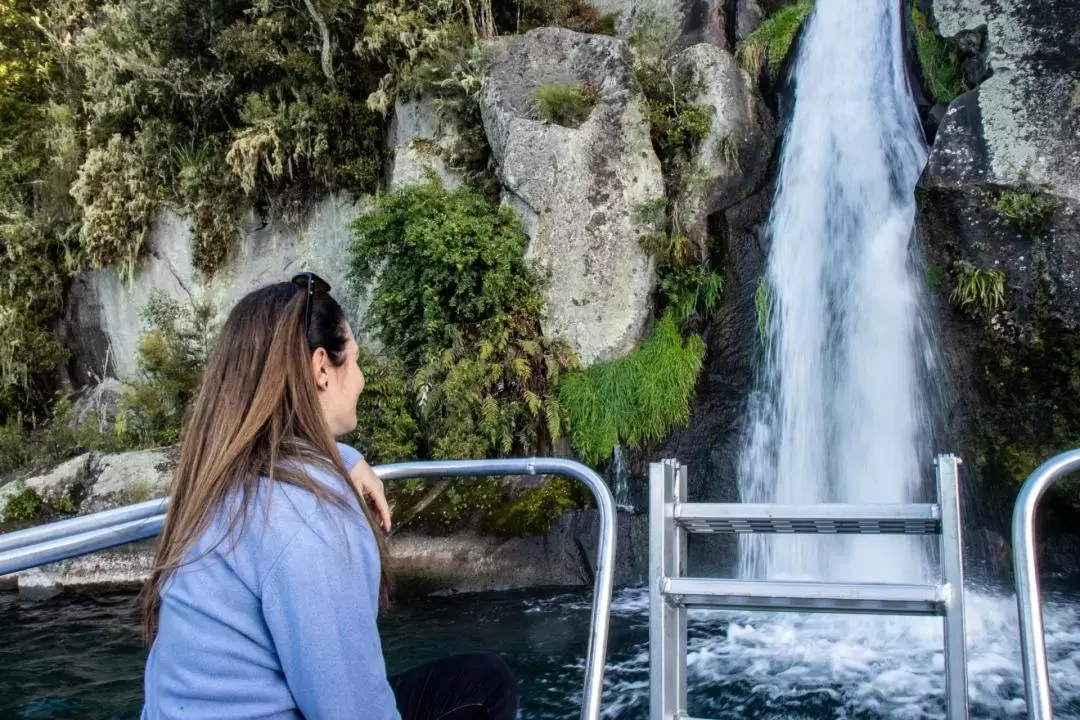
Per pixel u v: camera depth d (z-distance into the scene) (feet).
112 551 37.42
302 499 5.16
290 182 52.37
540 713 20.10
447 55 44.50
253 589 5.01
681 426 36.42
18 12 65.82
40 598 35.91
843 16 39.47
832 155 37.60
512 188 40.11
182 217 55.47
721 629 25.76
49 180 60.13
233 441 5.38
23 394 59.47
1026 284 30.35
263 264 53.16
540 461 7.92
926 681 21.49
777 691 21.08
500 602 30.68
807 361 35.37
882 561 30.30
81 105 61.93
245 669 4.98
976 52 33.78
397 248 41.29
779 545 31.83
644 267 38.96
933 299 32.35
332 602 4.95
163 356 51.11
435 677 7.00
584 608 29.40
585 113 40.68
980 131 31.65
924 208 31.99
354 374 6.35
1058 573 31.63
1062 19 31.83
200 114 54.75
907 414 32.81
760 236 38.63
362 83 50.29
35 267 60.13
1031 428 31.42
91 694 22.97
